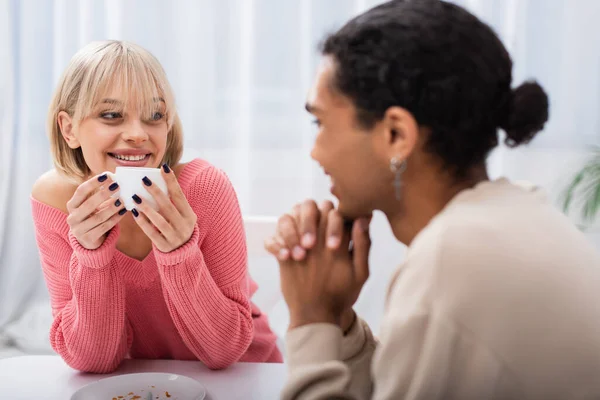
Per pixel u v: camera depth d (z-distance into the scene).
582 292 0.65
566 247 0.67
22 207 3.12
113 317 1.19
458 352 0.63
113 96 1.22
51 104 1.30
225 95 2.99
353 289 0.84
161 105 1.27
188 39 2.98
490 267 0.63
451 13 0.72
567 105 2.89
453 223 0.67
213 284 1.22
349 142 0.74
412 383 0.65
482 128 0.73
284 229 0.85
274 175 2.99
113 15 3.01
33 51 3.07
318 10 2.88
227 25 2.95
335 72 0.74
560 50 2.86
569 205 2.92
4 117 3.06
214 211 1.33
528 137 0.77
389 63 0.70
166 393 1.00
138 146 1.25
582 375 0.63
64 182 1.38
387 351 0.66
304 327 0.82
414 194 0.75
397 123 0.71
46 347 2.75
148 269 1.30
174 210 1.12
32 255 3.14
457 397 0.64
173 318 1.23
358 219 0.83
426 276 0.65
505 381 0.63
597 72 2.87
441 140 0.72
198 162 1.40
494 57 0.72
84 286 1.18
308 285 0.83
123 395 0.99
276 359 1.56
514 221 0.67
